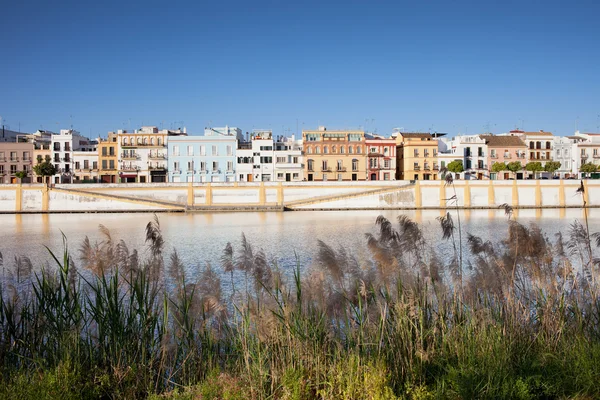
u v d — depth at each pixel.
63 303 10.15
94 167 99.06
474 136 105.75
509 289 10.43
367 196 82.38
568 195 82.19
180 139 98.81
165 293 10.10
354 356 8.36
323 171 100.31
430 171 101.12
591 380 7.79
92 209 79.75
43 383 8.05
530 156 106.06
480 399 7.50
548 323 9.80
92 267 10.07
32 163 98.38
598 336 9.46
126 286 11.91
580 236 11.51
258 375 8.32
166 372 9.41
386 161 102.81
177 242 39.38
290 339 8.69
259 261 9.83
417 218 61.88
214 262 28.41
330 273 9.48
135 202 80.38
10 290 10.70
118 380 8.69
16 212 78.56
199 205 81.88
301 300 9.43
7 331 9.80
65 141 98.75
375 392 7.55
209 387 8.24
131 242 39.81
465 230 45.31
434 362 8.75
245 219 64.50
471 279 10.97
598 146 107.19
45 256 31.86
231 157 99.12
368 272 9.80
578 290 11.11
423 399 7.56
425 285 10.27
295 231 47.91
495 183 82.19
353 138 101.81
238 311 10.27
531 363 8.59
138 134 98.62
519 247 10.70
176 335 9.77
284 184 83.38
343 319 9.31
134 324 9.82
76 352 9.12
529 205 81.50
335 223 56.81
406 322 9.09
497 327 9.45
